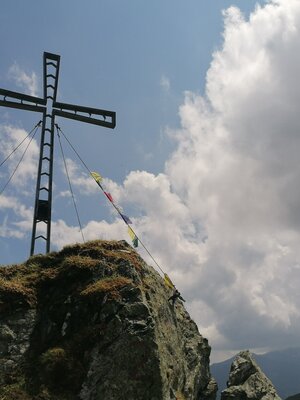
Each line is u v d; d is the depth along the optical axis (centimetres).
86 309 2641
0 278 2898
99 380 2370
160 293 3162
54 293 2830
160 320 2889
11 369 2441
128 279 2800
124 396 2347
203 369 3434
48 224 3634
